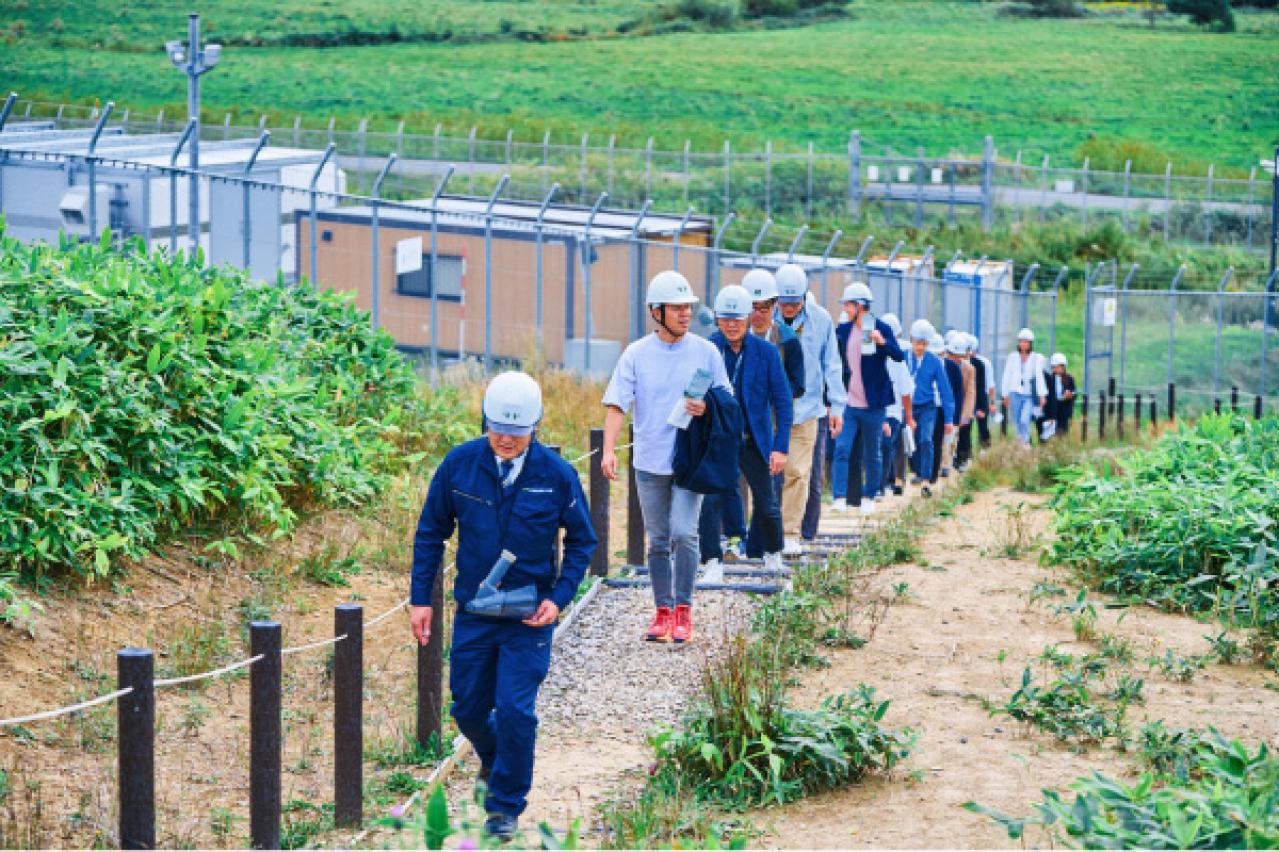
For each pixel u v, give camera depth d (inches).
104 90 3481.8
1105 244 2159.2
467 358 1052.5
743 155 2245.3
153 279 518.6
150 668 251.0
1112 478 615.5
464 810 268.8
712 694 329.7
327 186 1042.1
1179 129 3548.2
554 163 2377.0
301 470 513.3
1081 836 252.4
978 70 4042.8
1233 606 458.0
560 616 440.8
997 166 2490.2
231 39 4077.3
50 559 395.5
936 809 297.7
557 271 1059.3
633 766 329.4
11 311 445.4
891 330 623.2
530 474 282.5
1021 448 907.4
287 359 578.2
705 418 406.3
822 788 311.7
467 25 4355.3
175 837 282.4
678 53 4175.7
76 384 434.9
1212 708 371.9
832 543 561.9
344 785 297.9
